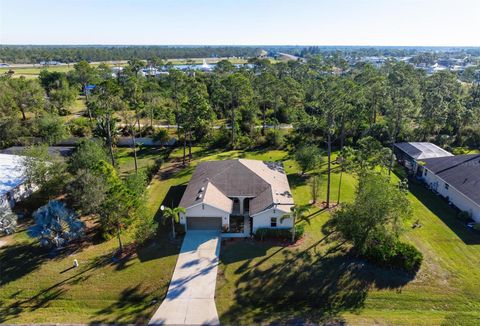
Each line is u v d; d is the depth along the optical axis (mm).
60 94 81188
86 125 65562
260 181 36281
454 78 90312
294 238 30344
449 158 43219
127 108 69562
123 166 49969
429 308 22547
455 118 61094
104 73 111562
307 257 27922
